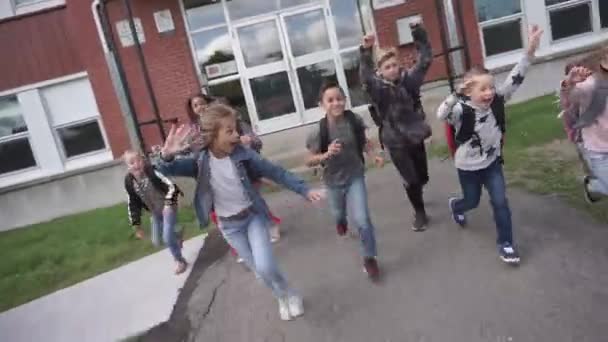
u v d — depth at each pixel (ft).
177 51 31.96
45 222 33.06
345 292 13.28
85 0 31.76
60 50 33.42
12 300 19.38
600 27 34.45
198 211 11.60
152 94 24.07
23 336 15.87
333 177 13.64
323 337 11.69
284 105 33.35
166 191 16.22
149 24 31.58
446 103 12.25
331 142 13.21
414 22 14.58
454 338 10.64
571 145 21.35
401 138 14.55
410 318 11.62
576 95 12.95
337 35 32.83
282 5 32.58
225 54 32.68
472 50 33.37
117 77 25.09
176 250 17.07
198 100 16.53
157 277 17.69
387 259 14.44
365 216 13.17
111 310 16.03
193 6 32.01
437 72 31.53
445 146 25.09
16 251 25.58
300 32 32.83
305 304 13.12
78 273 20.57
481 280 12.39
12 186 33.94
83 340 14.47
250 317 13.32
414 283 12.94
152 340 13.48
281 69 32.99
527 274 12.22
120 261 20.76
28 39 33.27
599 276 11.63
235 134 10.94
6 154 34.50
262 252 11.64
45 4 33.06
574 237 13.44
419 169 15.31
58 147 34.53
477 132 12.17
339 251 15.78
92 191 34.27
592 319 10.29
